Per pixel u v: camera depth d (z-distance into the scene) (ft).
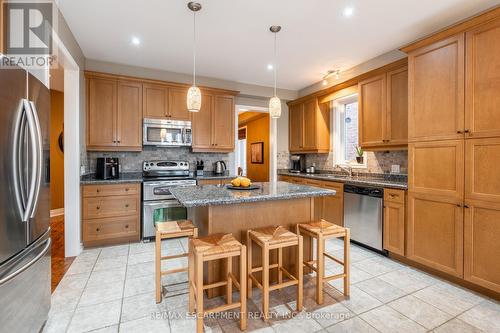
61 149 16.58
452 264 7.49
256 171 23.48
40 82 5.47
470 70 7.05
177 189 7.75
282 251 7.76
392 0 7.36
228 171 15.29
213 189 7.74
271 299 6.81
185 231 6.77
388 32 9.25
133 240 11.25
